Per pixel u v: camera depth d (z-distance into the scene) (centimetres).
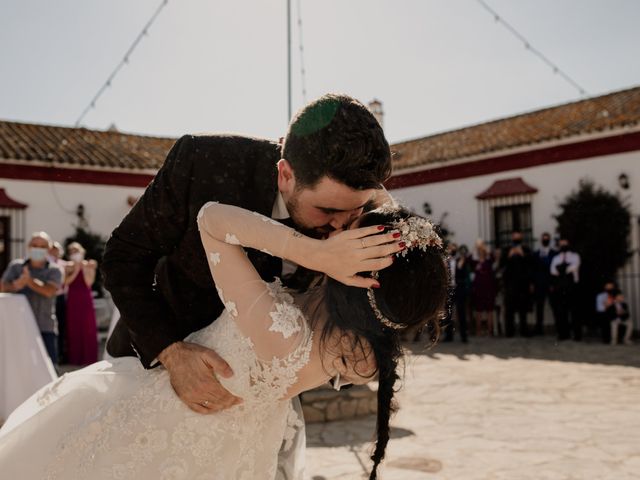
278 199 175
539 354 934
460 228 1484
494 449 437
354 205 141
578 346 1028
